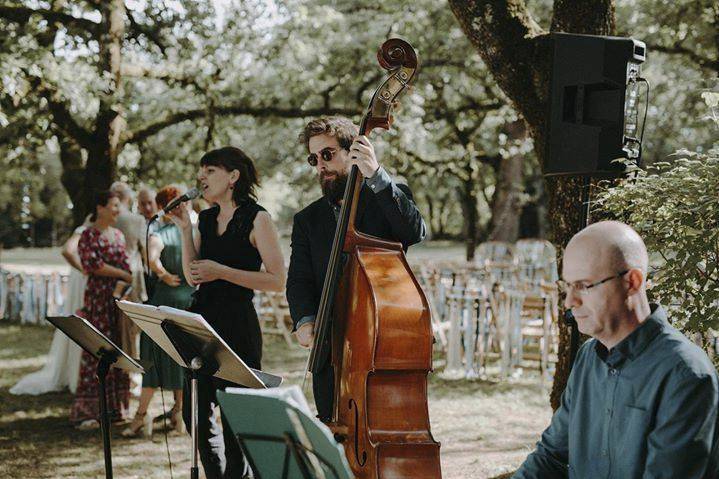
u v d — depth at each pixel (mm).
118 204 7277
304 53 13484
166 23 12977
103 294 7180
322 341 3715
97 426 7270
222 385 4191
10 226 48406
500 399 8562
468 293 10219
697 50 12695
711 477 2195
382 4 14594
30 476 5906
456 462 6133
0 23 10906
